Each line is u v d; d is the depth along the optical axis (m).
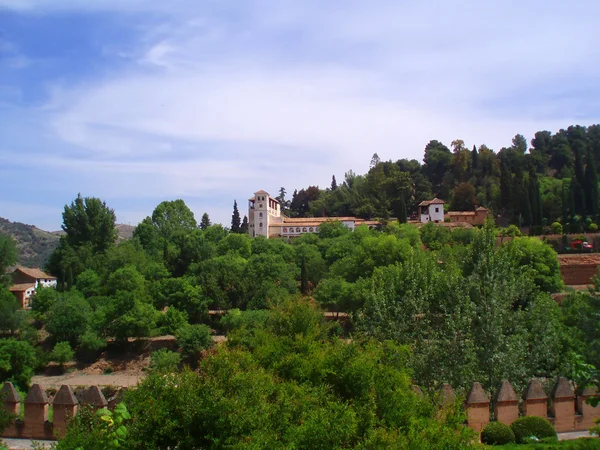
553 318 36.50
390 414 22.09
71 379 68.69
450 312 36.88
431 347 33.28
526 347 34.06
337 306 79.19
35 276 108.88
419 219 161.88
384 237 90.25
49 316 77.56
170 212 151.88
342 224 149.00
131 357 75.50
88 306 79.75
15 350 63.44
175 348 77.12
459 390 30.77
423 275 47.38
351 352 25.16
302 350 28.58
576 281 85.69
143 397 18.30
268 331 36.00
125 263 102.94
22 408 35.62
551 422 30.48
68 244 116.06
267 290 84.88
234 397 17.94
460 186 172.25
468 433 19.17
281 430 18.78
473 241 45.75
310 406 20.75
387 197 182.38
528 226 133.38
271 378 21.88
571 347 36.81
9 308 75.81
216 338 78.69
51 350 75.56
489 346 32.84
